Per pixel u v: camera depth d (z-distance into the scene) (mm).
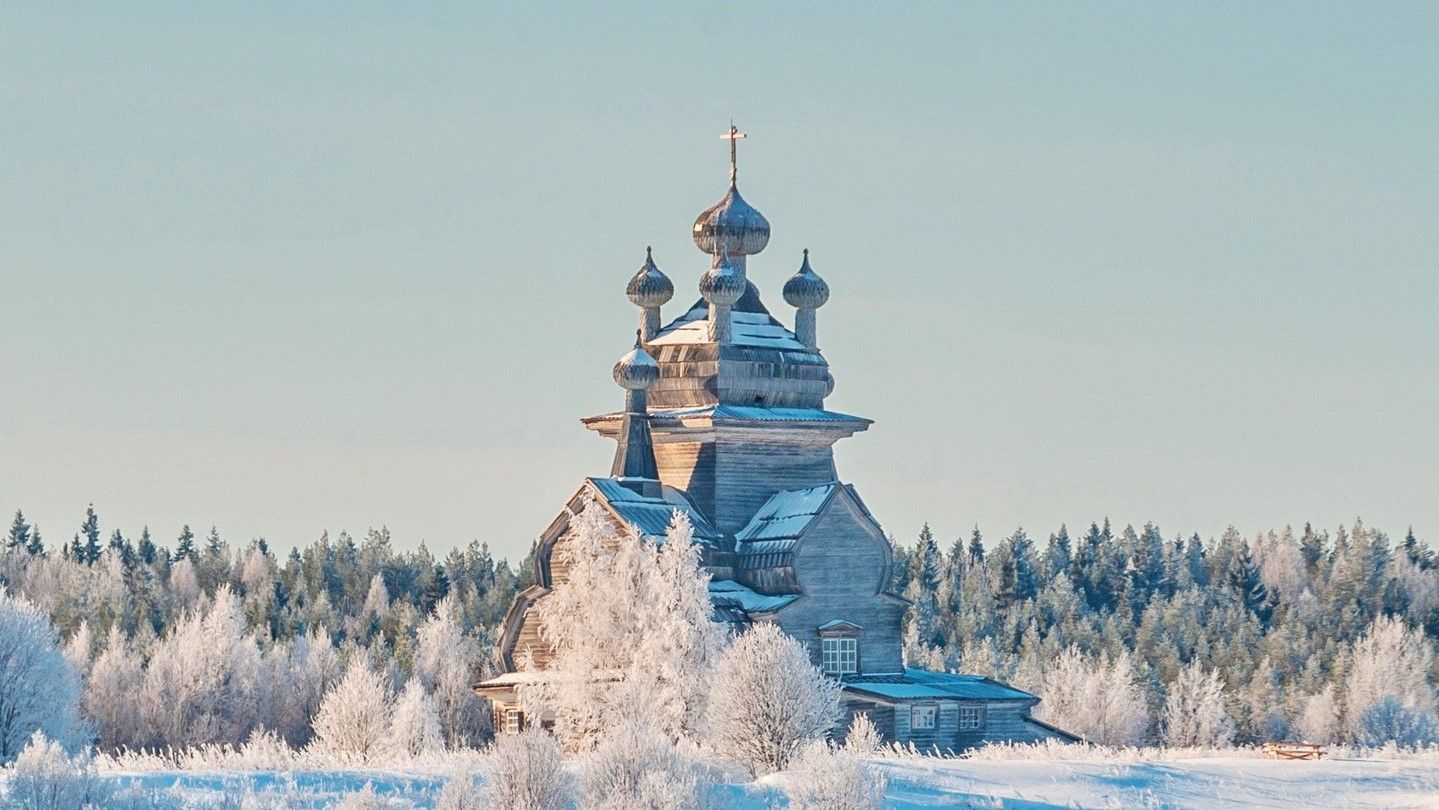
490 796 180875
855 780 185625
